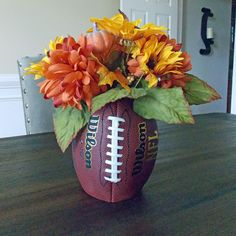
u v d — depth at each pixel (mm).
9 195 555
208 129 1117
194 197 541
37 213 485
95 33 462
